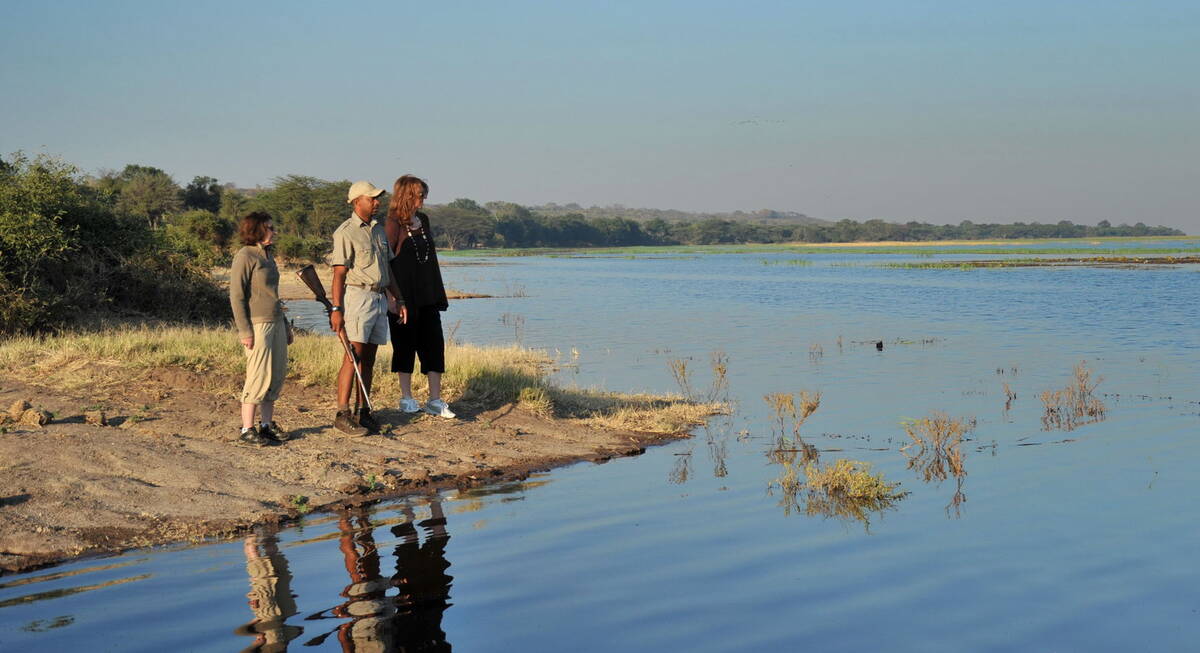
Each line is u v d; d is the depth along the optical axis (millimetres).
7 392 8641
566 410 10633
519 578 5379
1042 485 7918
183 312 15914
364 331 8453
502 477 8062
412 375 10406
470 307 34156
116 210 16562
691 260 111188
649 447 9516
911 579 5434
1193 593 5215
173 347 10250
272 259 7988
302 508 6910
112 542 6031
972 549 6039
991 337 22047
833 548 6027
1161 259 84812
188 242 24297
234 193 114625
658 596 5098
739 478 8141
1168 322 26016
